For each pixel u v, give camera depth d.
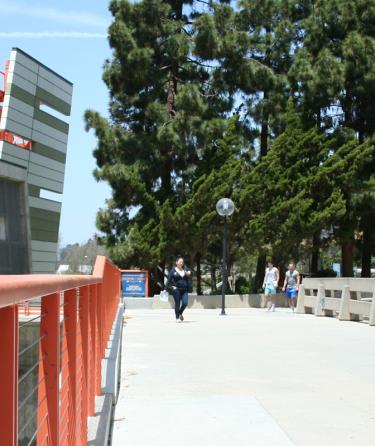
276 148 38.06
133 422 7.94
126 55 35.44
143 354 13.90
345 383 10.48
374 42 38.44
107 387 8.42
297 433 7.42
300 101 41.44
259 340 16.62
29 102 47.62
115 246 35.81
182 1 38.19
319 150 38.66
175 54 35.50
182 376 11.11
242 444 6.98
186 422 7.92
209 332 18.78
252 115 40.00
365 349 14.73
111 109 38.75
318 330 19.44
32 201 48.28
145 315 26.80
